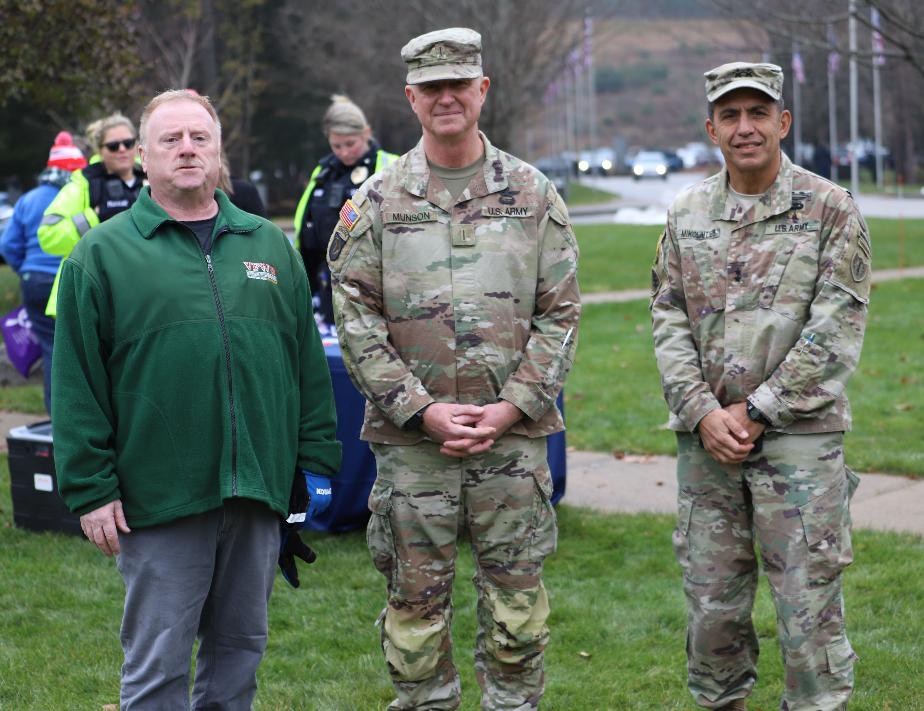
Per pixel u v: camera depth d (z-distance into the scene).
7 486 6.71
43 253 6.90
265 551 3.25
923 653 4.20
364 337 3.33
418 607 3.40
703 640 3.50
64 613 4.83
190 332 3.08
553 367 3.33
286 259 3.31
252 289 3.18
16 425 8.45
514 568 3.38
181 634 3.11
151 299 3.07
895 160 49.84
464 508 3.38
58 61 13.10
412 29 30.55
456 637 4.50
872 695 3.90
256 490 3.12
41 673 4.25
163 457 3.08
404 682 3.44
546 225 3.39
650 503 6.15
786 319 3.35
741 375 3.37
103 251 3.09
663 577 5.05
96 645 4.49
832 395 3.29
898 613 4.57
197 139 3.16
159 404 3.07
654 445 7.33
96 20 13.30
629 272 17.86
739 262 3.40
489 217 3.34
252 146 42.47
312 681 4.16
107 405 3.10
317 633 4.54
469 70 3.26
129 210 3.19
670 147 92.19
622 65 104.94
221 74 37.28
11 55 12.70
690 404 3.38
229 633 3.28
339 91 38.94
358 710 3.92
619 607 4.73
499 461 3.34
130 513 3.09
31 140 35.78
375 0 32.38
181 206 3.19
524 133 35.41
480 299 3.31
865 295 3.35
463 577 5.06
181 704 3.15
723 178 3.48
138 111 16.23
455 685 3.52
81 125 20.00
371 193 3.39
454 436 3.23
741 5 17.77
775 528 3.32
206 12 31.95
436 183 3.35
